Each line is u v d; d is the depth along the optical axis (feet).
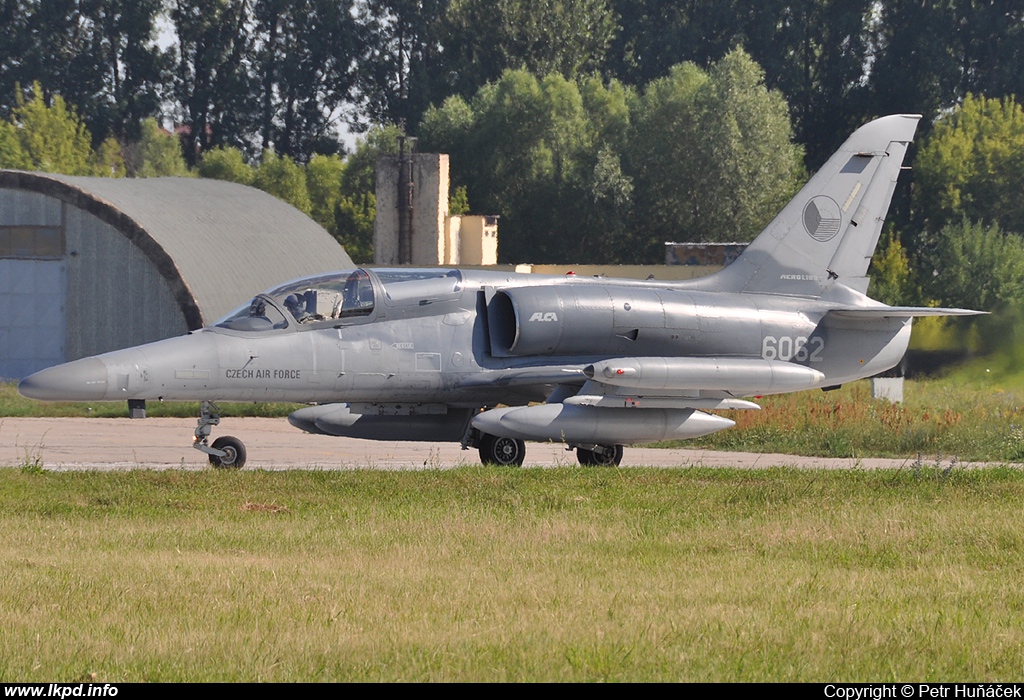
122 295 386.73
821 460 236.84
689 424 207.62
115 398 187.21
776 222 232.32
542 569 113.39
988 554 126.41
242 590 101.45
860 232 236.22
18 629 89.25
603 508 152.76
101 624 90.68
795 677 80.69
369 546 124.67
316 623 91.25
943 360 452.76
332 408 215.51
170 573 108.27
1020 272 614.34
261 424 298.97
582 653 83.51
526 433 198.39
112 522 139.03
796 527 140.05
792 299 230.89
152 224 389.19
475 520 141.18
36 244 393.29
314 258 441.27
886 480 180.86
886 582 111.04
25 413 307.58
